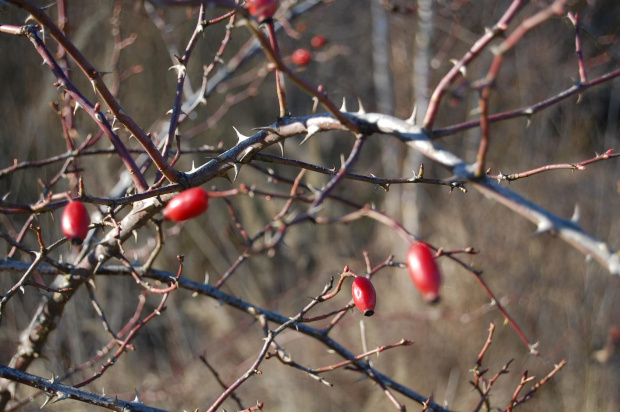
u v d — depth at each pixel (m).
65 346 4.43
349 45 8.83
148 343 5.21
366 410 4.76
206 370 4.86
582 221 6.27
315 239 6.10
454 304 5.27
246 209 5.52
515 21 7.27
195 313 5.18
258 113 8.06
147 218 1.82
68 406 3.86
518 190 6.49
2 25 1.76
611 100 7.40
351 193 7.04
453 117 7.43
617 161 6.73
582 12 8.31
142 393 4.28
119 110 1.46
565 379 4.83
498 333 5.12
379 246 6.29
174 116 1.85
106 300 4.89
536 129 7.01
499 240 5.67
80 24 5.18
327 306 5.60
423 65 5.65
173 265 5.62
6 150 4.82
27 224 2.32
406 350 5.10
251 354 5.05
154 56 6.45
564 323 5.11
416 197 6.00
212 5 1.05
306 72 7.80
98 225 1.62
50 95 4.61
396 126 1.38
